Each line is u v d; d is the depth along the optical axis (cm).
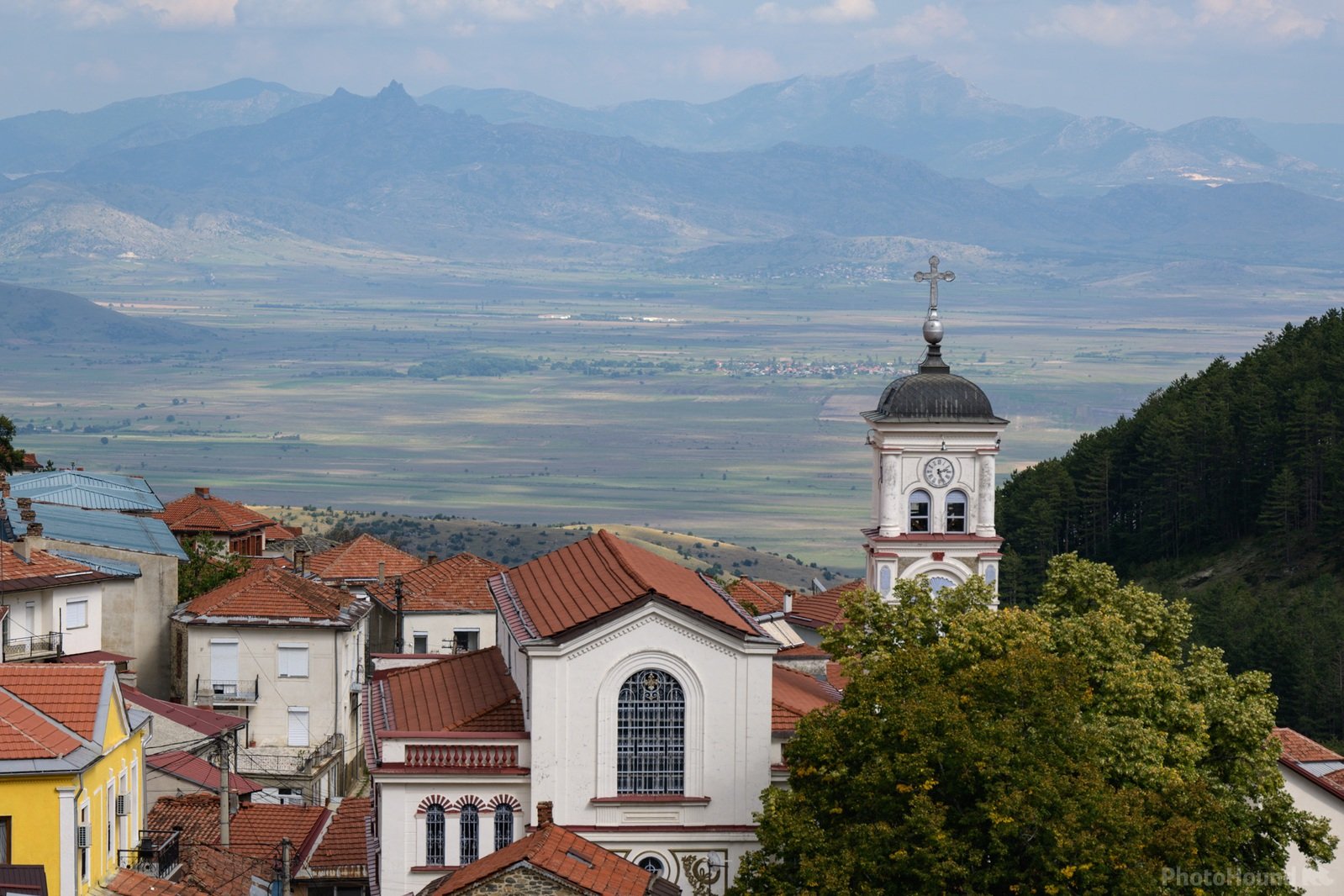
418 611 18362
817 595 15775
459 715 9825
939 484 12731
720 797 9525
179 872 9131
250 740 15638
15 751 7538
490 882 7675
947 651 9150
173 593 16300
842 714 8656
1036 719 8406
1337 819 11250
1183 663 10356
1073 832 7888
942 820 7975
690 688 9512
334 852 10869
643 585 9638
